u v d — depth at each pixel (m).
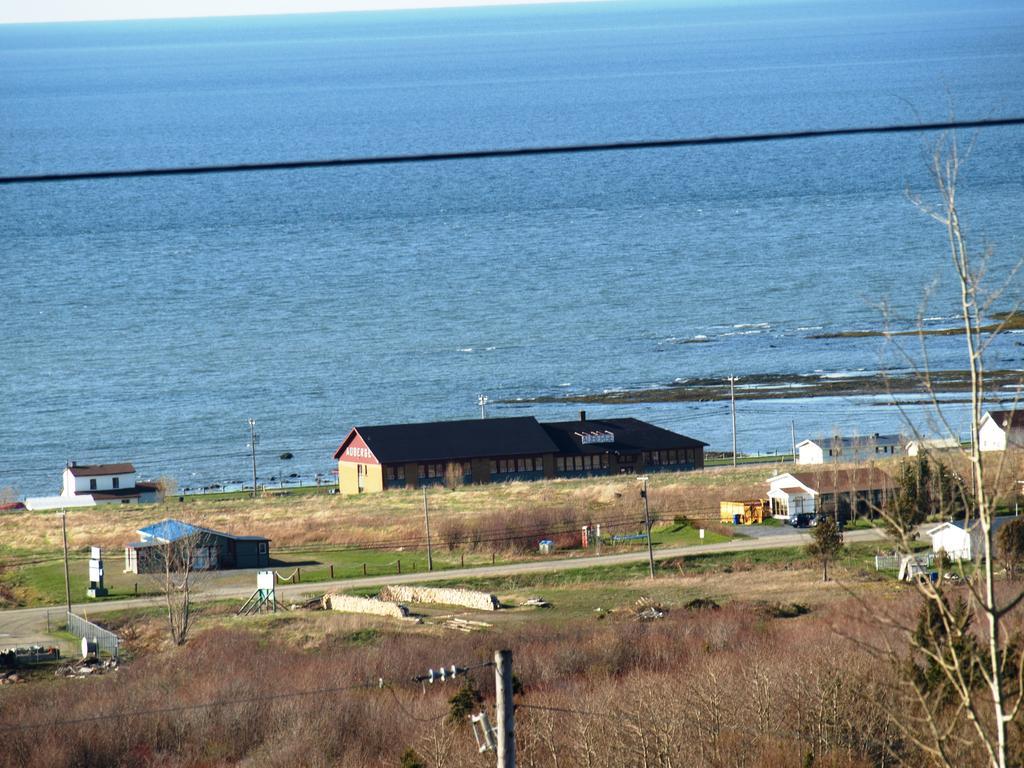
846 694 123.62
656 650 173.50
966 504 57.00
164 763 146.75
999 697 54.00
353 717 149.25
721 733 128.25
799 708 128.25
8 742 150.00
